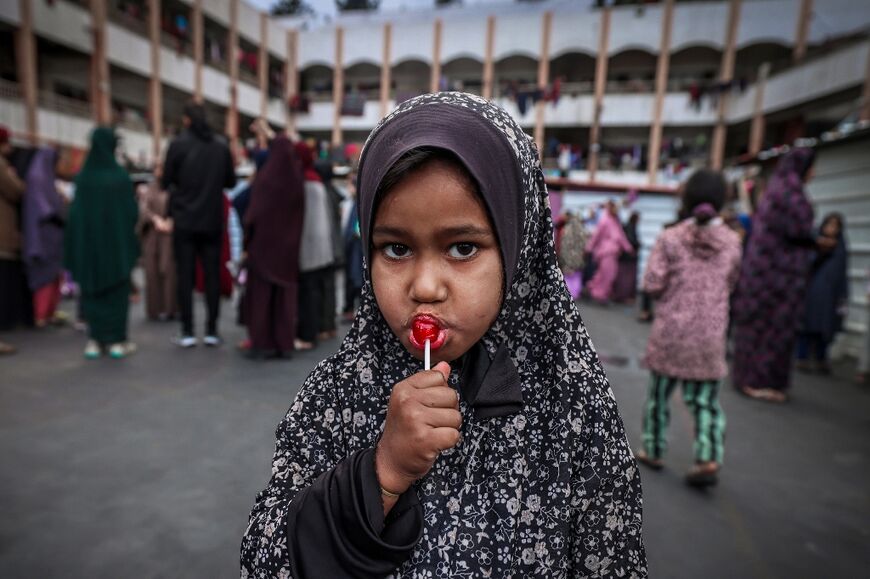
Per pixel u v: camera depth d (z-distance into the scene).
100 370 3.76
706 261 2.53
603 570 0.69
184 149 4.15
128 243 4.04
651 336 2.67
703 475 2.47
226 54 25.81
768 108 21.91
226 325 5.59
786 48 24.88
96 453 2.50
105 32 18.92
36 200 4.72
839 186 6.16
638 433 3.21
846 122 11.20
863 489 2.55
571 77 28.12
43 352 4.22
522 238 0.63
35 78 16.80
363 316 0.71
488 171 0.56
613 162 26.64
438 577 0.63
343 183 9.36
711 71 26.09
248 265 3.95
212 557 1.80
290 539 0.59
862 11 22.55
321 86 30.69
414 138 0.55
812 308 4.95
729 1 23.92
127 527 1.94
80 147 18.00
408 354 0.69
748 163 8.28
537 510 0.66
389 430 0.56
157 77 21.44
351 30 28.95
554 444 0.67
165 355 4.20
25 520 1.96
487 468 0.66
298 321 4.50
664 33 24.86
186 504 2.10
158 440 2.66
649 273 2.66
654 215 11.03
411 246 0.57
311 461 0.69
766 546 2.05
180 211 4.23
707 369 2.47
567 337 0.69
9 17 15.87
